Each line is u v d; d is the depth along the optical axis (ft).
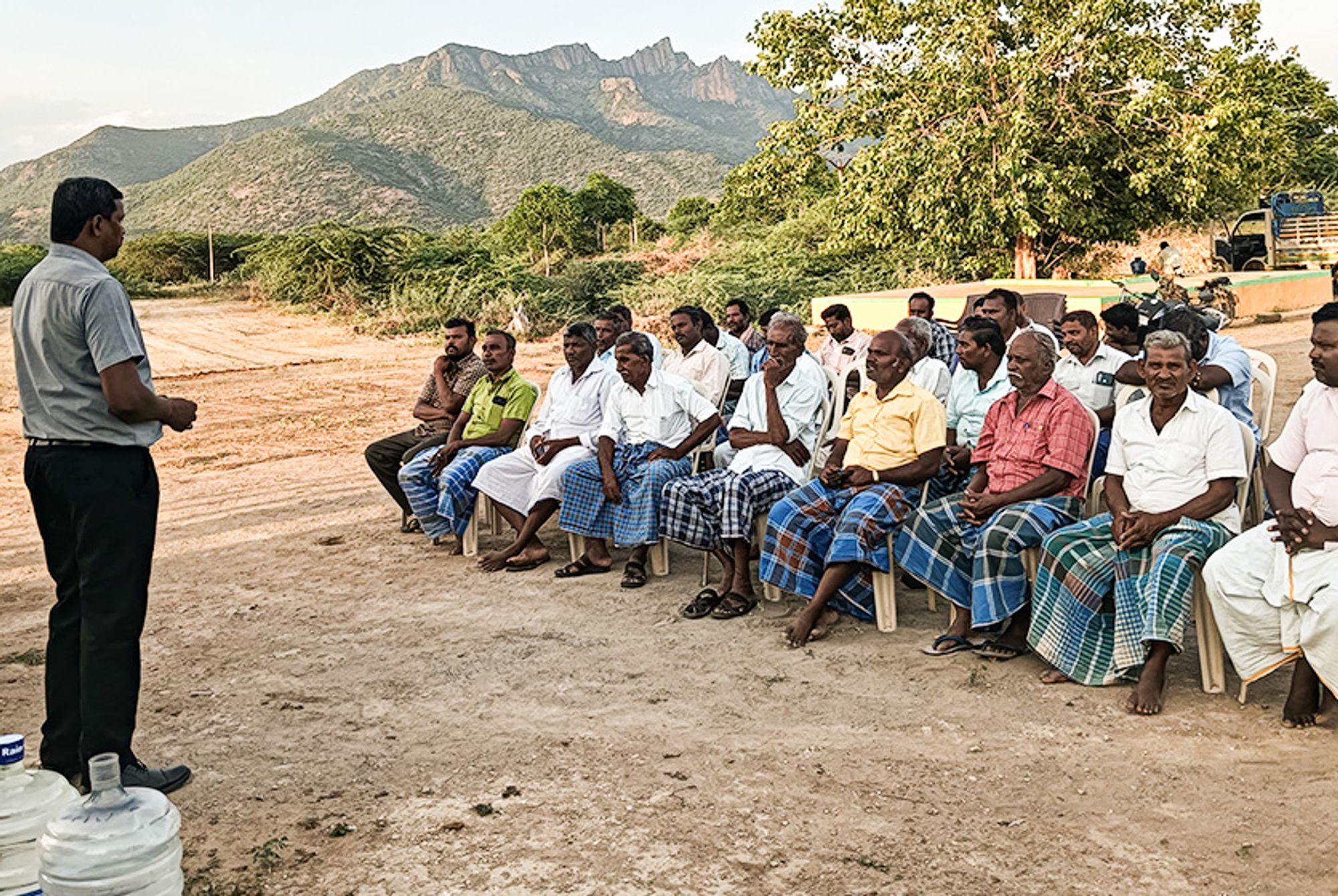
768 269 107.34
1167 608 14.69
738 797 12.75
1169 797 12.32
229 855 11.89
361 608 21.13
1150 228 75.72
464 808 12.75
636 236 220.02
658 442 22.33
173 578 24.00
